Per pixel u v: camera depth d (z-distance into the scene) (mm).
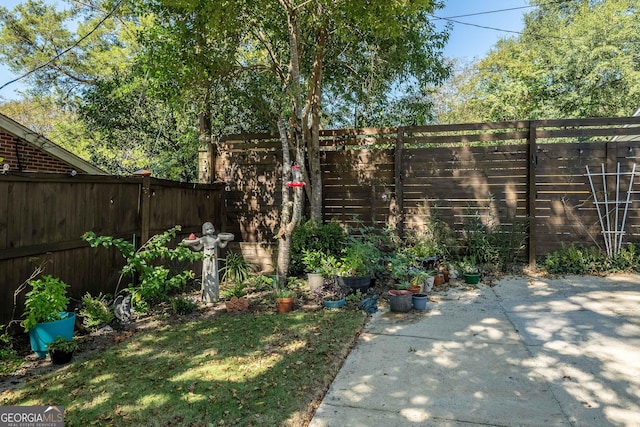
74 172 4027
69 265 4035
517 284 5684
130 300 4277
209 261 4965
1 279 3324
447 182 6969
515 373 2834
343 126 8617
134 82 8625
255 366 2971
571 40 14625
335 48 6887
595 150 6445
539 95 14891
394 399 2488
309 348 3320
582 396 2484
